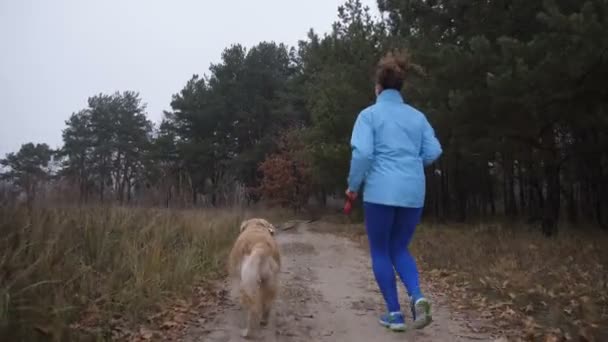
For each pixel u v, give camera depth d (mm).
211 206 13680
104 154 54062
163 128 45250
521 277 6523
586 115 10516
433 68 11859
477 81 10523
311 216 28984
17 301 3789
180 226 8844
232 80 41000
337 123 20359
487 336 4316
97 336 3902
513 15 11148
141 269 5434
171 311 4969
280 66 42188
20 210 5887
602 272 6676
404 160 4023
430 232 14570
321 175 23875
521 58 9031
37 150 52125
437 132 12938
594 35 7953
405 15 13805
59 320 3832
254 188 34000
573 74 8586
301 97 35812
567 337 4172
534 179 14461
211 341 4109
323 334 4285
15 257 4402
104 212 7625
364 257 9688
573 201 19484
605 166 16984
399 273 4148
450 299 5938
